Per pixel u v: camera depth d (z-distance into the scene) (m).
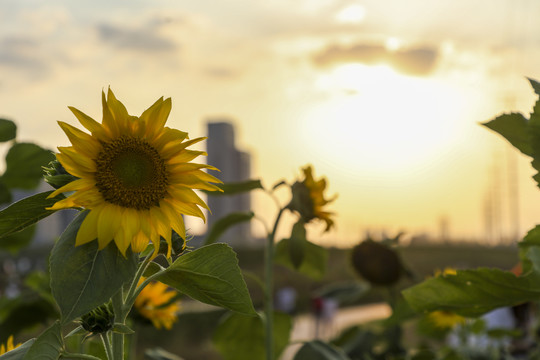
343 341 1.74
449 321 1.70
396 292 1.81
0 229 0.74
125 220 0.71
